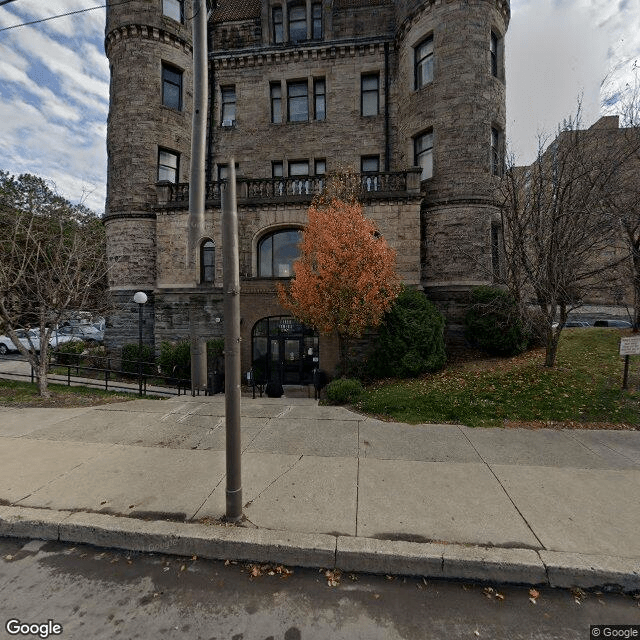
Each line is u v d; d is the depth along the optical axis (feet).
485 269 34.53
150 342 47.96
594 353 31.30
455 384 27.66
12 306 30.83
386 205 41.06
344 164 51.72
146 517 10.95
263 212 42.68
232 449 10.62
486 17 42.65
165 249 44.19
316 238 32.14
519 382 25.93
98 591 8.67
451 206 42.55
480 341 36.47
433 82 43.96
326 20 51.90
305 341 42.60
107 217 48.55
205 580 9.09
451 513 11.17
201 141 12.10
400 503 11.76
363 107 52.60
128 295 47.80
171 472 14.05
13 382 33.12
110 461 15.08
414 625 7.74
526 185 34.76
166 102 50.57
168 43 49.55
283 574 9.31
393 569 9.29
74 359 47.70
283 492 12.48
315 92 53.62
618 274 36.65
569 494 12.35
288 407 24.16
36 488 12.73
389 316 34.12
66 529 10.57
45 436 18.08
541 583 8.90
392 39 50.16
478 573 9.08
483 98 42.39
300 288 31.96
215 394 35.47
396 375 33.19
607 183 29.53
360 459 15.38
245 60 53.78
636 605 8.38
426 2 43.75
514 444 17.08
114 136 48.70
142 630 7.54
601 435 18.21
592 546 9.61
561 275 27.43
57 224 37.19
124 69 48.19
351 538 9.89
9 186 68.13
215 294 43.16
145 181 48.08
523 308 30.42
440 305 42.91
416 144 46.98
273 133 53.36
